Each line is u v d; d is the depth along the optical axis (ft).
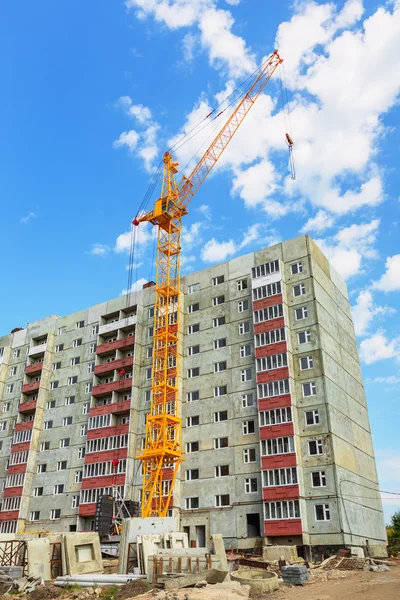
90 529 201.98
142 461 192.75
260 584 86.69
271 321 184.55
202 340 208.74
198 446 189.57
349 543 148.25
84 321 257.34
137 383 217.36
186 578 85.15
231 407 187.21
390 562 129.80
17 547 111.55
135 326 229.45
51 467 229.66
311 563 135.74
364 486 176.65
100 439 213.05
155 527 112.47
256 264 205.16
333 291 207.00
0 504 234.58
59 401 244.83
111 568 118.21
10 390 269.03
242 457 176.14
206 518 174.29
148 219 241.96
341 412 175.42
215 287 215.72
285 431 164.86
